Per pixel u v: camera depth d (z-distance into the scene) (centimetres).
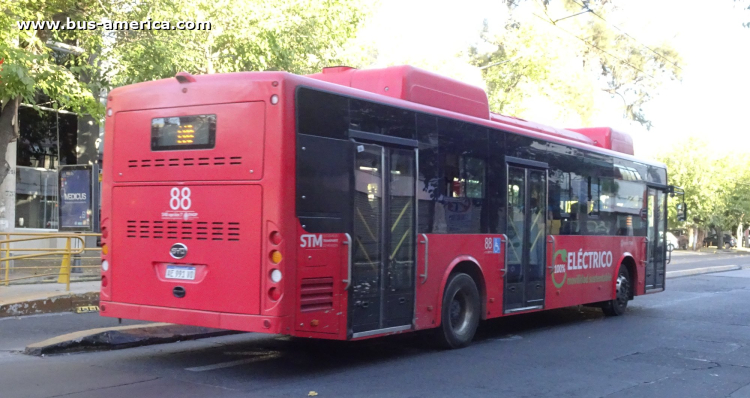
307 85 704
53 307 1132
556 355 911
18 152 1878
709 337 1080
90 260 1681
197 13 1548
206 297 709
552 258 1119
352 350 920
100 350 862
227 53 1664
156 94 755
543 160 1104
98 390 653
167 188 739
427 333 927
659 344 1010
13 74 1181
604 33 4022
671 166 5603
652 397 691
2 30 1266
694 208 5584
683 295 1753
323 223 711
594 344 1005
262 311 675
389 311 795
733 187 5697
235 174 698
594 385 734
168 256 735
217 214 706
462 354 903
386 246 791
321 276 706
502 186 1005
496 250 990
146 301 749
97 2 1499
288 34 1681
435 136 877
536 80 3053
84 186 1595
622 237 1353
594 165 1258
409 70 887
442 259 885
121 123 777
